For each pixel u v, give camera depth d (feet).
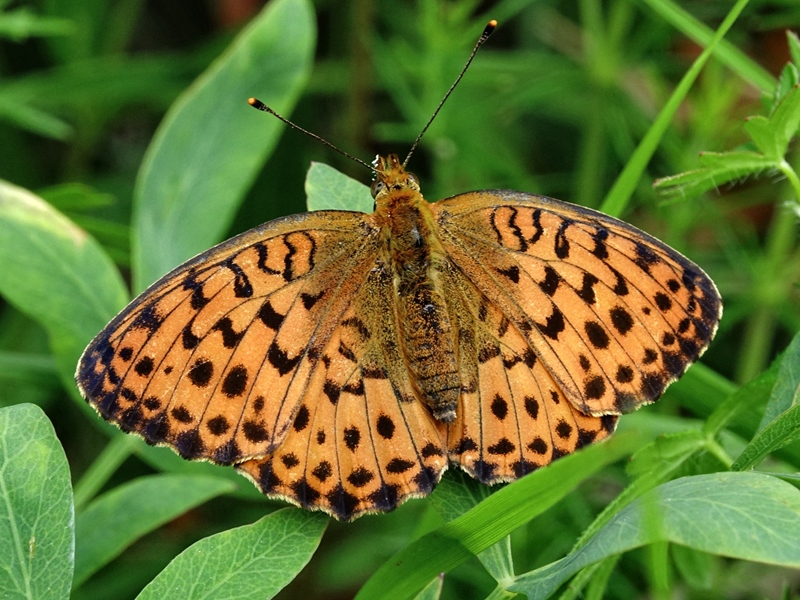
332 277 0.76
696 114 0.88
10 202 0.82
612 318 0.75
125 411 0.73
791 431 0.71
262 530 0.73
